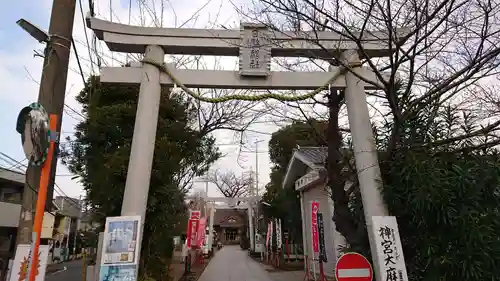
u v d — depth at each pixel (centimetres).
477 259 492
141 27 642
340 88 653
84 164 983
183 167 1085
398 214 573
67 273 2111
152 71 621
